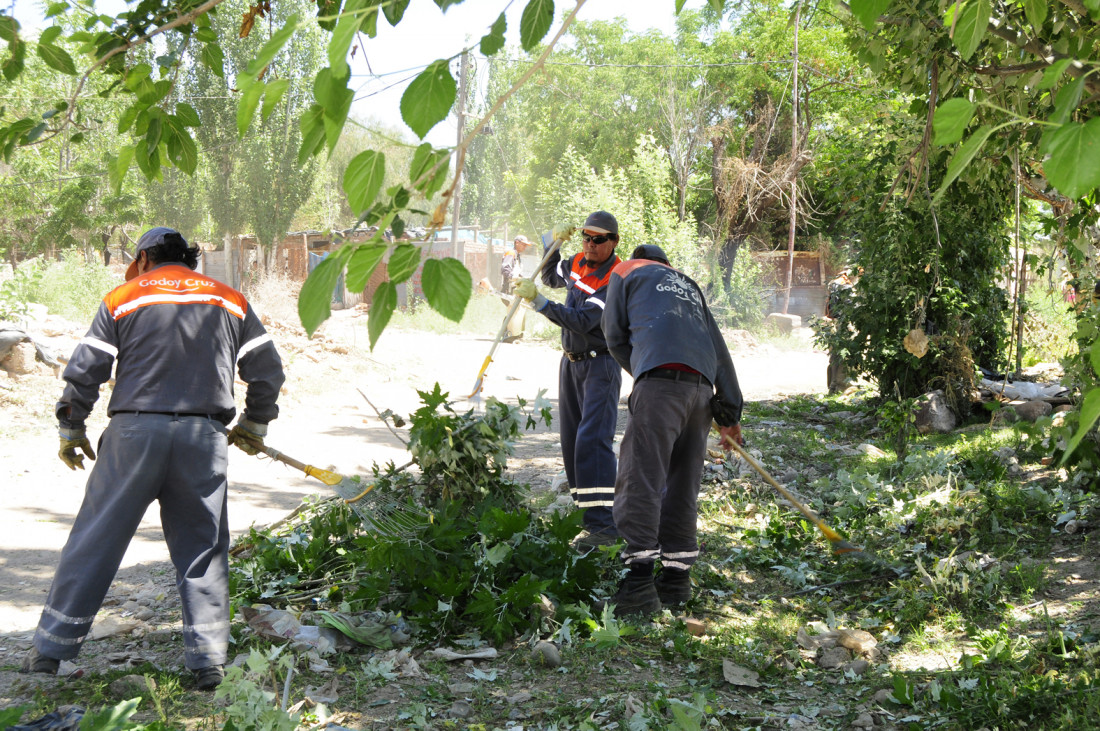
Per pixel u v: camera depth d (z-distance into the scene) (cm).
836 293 1011
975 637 376
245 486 698
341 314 2172
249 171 2862
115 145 1881
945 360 861
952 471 637
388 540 402
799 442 819
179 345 334
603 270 507
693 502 434
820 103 2634
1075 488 551
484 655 352
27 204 2884
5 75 235
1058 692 302
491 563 396
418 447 454
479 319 2033
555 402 1160
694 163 3050
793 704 325
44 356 976
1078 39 321
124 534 322
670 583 434
